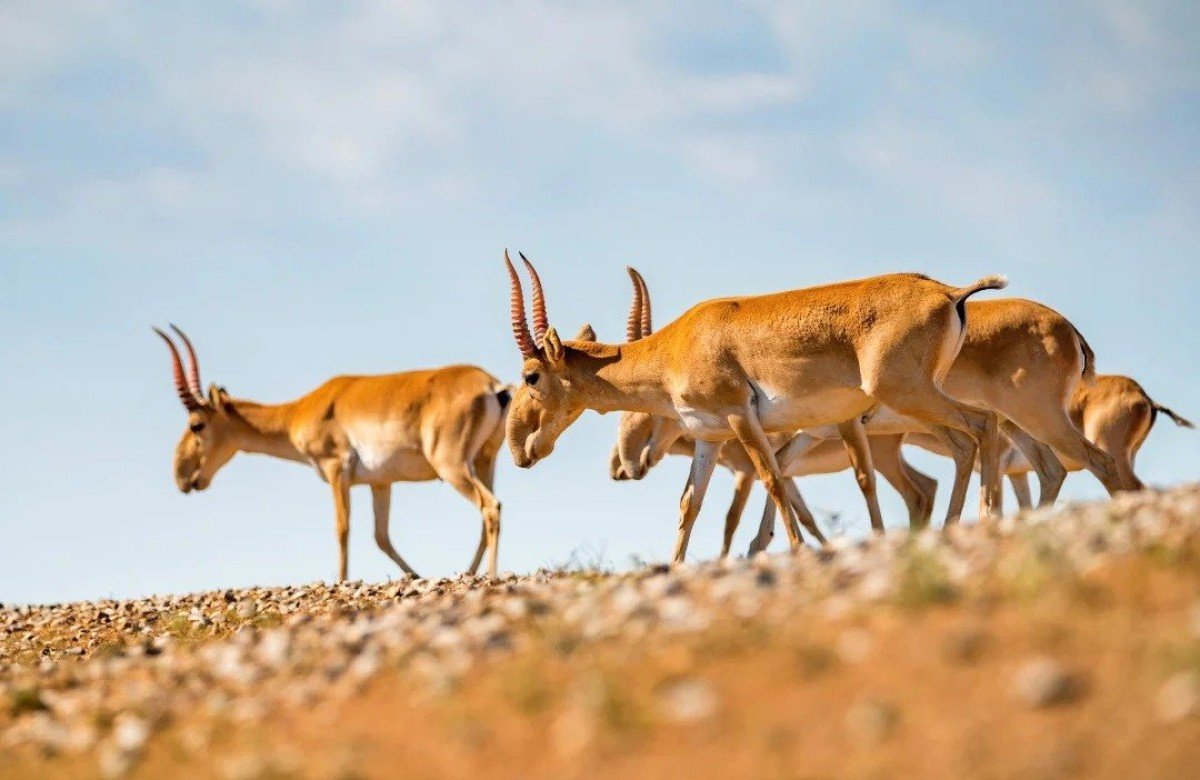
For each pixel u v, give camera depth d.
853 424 52.78
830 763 20.44
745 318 51.34
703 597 29.64
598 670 24.94
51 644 55.47
